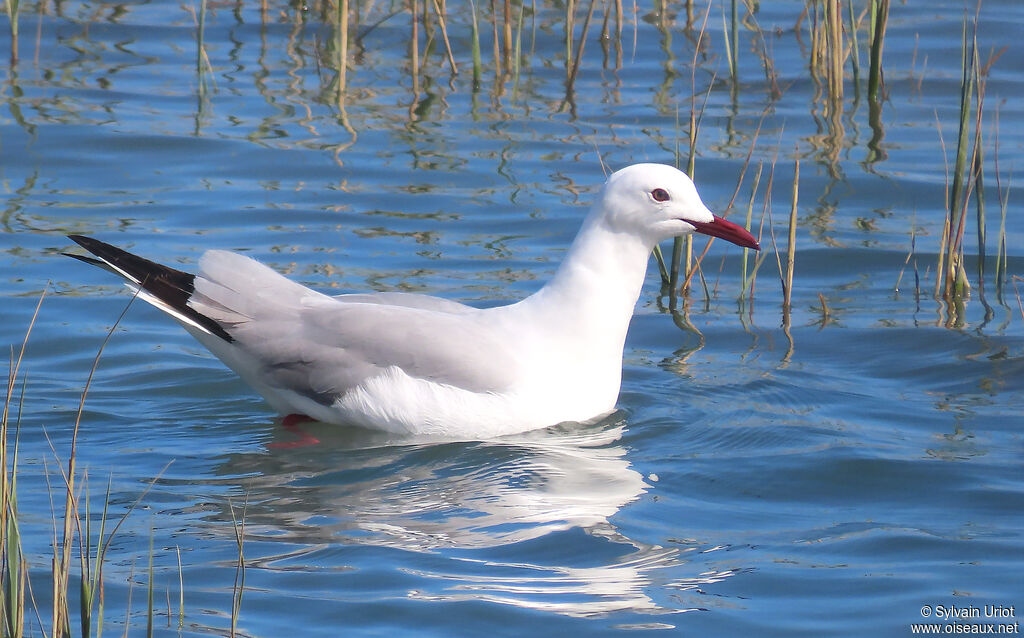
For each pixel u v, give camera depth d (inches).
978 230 592.7
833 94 818.2
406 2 976.9
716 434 455.5
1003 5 994.7
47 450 438.6
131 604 333.7
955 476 418.3
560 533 377.4
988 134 768.9
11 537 293.7
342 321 453.7
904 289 596.4
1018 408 473.7
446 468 428.1
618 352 470.9
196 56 872.9
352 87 826.8
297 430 462.9
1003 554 365.4
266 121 768.3
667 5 998.4
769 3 1005.2
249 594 338.0
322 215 653.9
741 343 541.3
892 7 999.6
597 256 461.7
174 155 721.6
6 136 732.7
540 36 923.4
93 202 664.4
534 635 320.2
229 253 468.4
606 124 772.0
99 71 838.5
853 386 497.4
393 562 357.1
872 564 360.2
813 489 412.2
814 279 611.5
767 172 712.4
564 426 460.8
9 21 916.0
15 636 293.9
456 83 837.8
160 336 541.3
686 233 463.8
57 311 552.7
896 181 706.8
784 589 345.1
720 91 835.4
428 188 686.5
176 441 452.1
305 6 982.4
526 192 681.0
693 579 350.3
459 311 472.4
